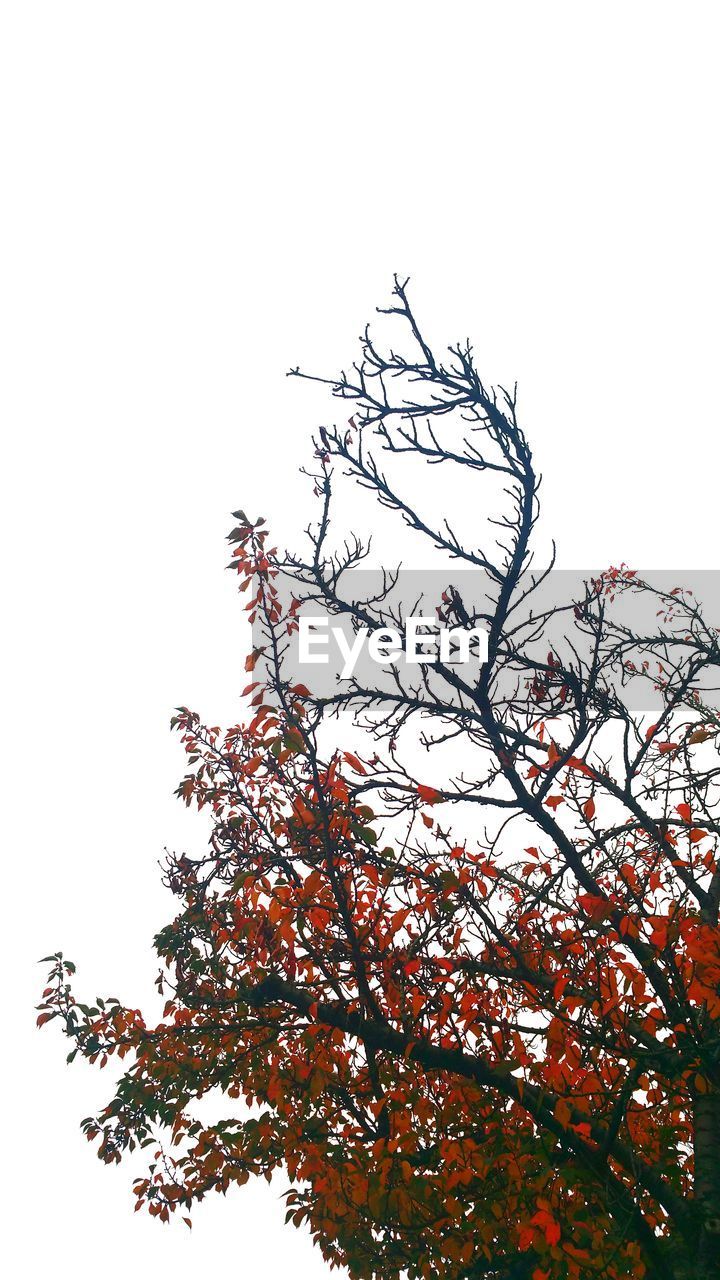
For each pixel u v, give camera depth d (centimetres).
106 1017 1171
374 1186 870
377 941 949
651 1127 1059
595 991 899
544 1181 866
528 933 1006
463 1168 857
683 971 924
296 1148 1015
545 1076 900
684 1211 914
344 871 951
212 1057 1115
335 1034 1012
